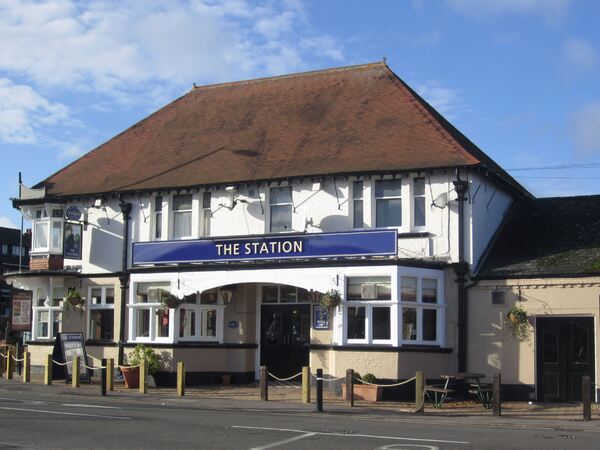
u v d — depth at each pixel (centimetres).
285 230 2406
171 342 2336
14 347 2786
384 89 2658
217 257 2333
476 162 2175
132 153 2870
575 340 2078
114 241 2664
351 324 2134
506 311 2119
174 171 2628
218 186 2478
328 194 2341
